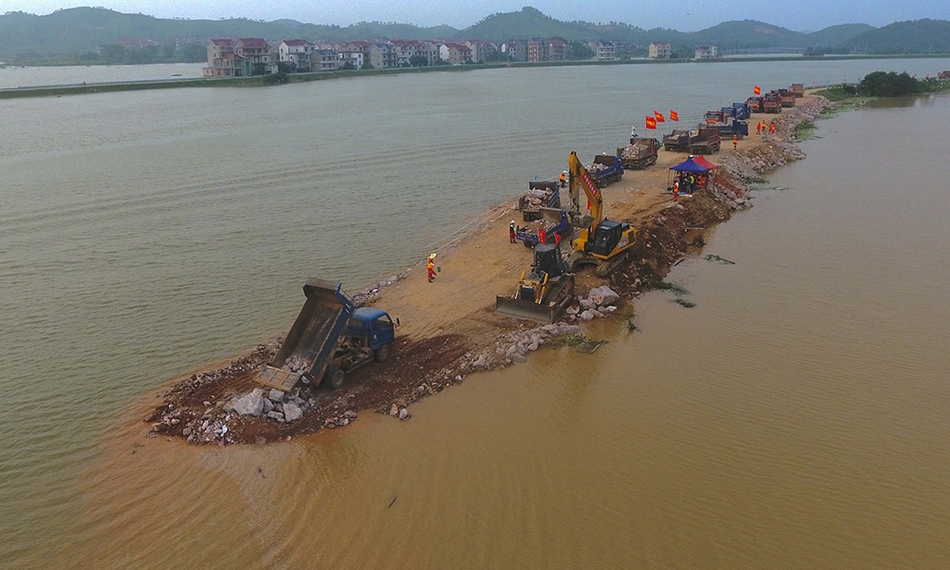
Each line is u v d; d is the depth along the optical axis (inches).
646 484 740.0
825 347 1056.8
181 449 815.1
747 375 974.4
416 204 1980.8
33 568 644.7
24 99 5196.9
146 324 1177.4
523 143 3043.8
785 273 1382.9
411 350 1041.5
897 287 1295.5
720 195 1939.0
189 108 4522.6
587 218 1583.4
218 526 692.1
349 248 1584.6
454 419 873.5
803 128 3444.9
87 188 2151.8
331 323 933.2
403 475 762.8
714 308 1215.6
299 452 805.2
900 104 4687.5
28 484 761.6
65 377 997.8
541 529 674.8
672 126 3614.7
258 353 1050.1
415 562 637.3
